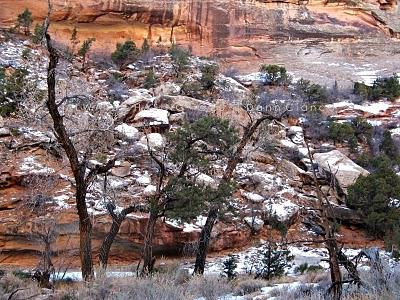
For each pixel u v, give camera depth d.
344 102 31.41
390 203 20.56
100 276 9.19
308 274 12.02
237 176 21.67
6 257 16.45
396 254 11.53
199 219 18.64
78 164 11.47
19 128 20.45
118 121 22.89
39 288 9.55
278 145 23.92
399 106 31.55
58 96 18.45
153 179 19.30
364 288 7.06
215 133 14.62
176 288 8.30
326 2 42.56
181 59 32.53
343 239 20.03
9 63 28.03
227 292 9.10
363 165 24.86
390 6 43.72
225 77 33.44
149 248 12.93
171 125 24.20
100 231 17.03
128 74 31.61
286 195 21.50
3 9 35.97
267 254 14.49
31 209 16.97
